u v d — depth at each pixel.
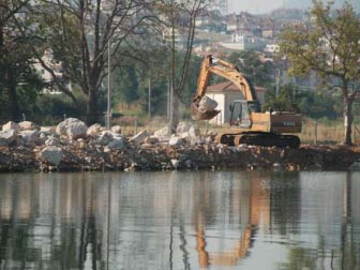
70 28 154.38
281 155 117.88
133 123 173.38
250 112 123.56
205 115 125.62
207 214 66.88
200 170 109.50
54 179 92.69
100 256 50.97
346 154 122.38
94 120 153.75
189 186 87.50
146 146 113.00
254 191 84.00
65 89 157.75
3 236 56.12
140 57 159.12
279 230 59.97
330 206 72.75
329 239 56.91
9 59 153.25
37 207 69.06
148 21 157.38
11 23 154.88
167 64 162.62
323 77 145.25
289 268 48.94
